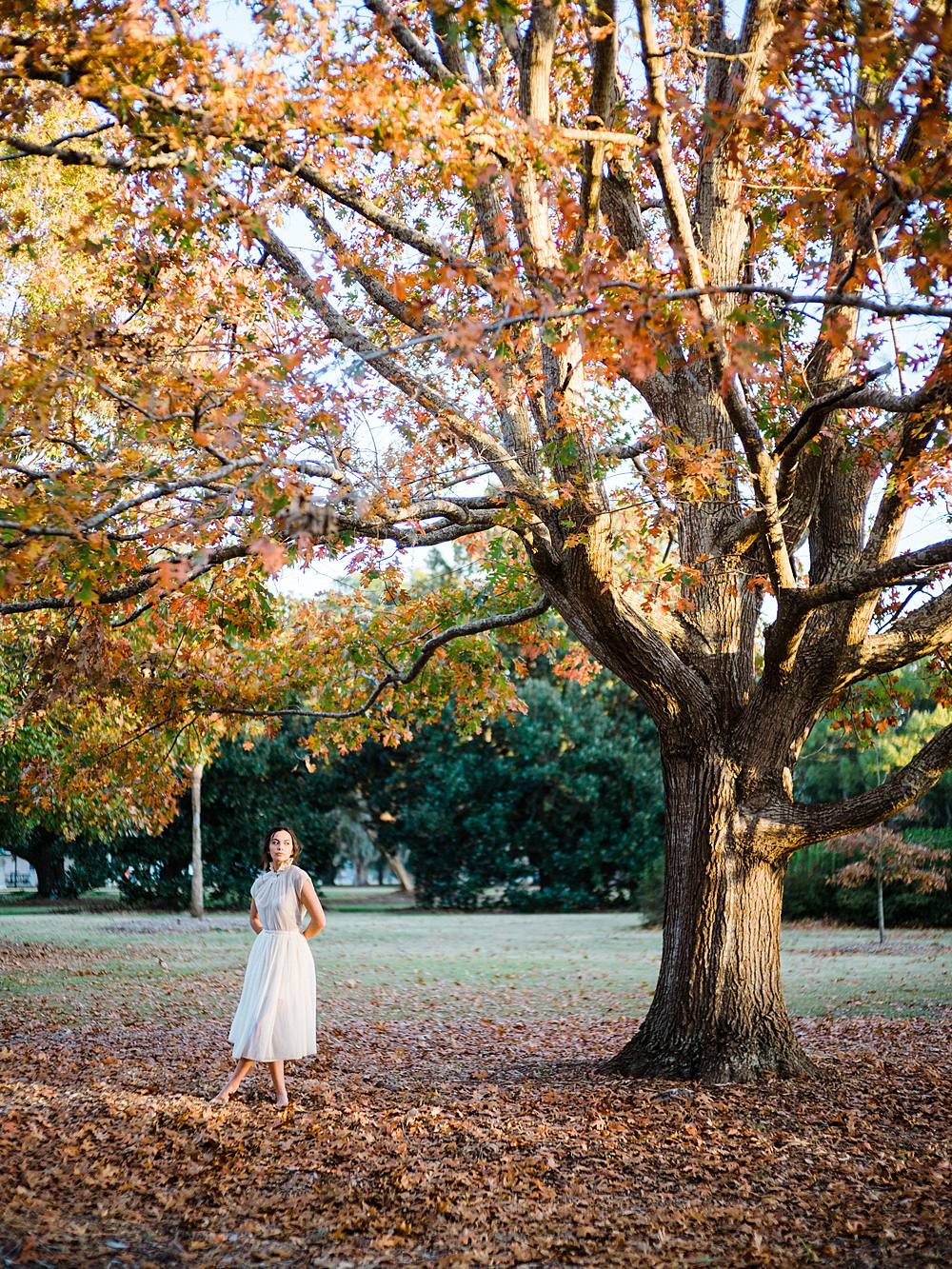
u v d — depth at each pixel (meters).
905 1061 9.79
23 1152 6.27
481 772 34.47
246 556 8.08
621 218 8.97
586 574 7.96
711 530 9.16
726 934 8.63
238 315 7.77
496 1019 12.74
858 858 27.05
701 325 5.57
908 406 6.07
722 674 8.96
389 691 11.49
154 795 12.41
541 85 6.94
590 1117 7.34
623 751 34.41
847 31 5.53
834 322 5.35
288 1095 7.97
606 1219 5.43
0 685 15.66
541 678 35.56
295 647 11.30
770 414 8.45
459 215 9.05
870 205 5.59
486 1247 5.06
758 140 6.01
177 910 33.06
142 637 11.11
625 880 34.75
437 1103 7.82
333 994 14.79
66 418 7.70
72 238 6.84
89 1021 11.84
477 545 11.13
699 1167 6.27
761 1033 8.52
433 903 35.78
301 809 34.81
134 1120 7.04
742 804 8.78
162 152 6.45
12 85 6.47
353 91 5.98
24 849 36.84
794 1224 5.36
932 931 26.02
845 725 10.98
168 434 6.59
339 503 6.17
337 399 6.37
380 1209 5.56
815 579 9.12
